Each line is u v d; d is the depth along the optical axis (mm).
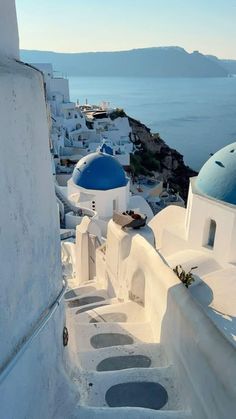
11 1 3811
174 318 6102
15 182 3439
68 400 4719
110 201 24609
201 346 4855
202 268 11922
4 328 3324
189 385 5230
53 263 4578
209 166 13094
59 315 4699
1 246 3230
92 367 6289
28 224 3746
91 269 15133
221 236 12258
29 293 3834
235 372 4117
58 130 48125
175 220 15469
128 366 6367
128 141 56938
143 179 52531
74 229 21625
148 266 8281
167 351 6465
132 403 5352
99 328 7824
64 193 27078
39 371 4039
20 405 3609
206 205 12484
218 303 9969
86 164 25062
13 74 3402
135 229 11312
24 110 3578
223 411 4168
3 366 3336
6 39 3768
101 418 4641
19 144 3490
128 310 8953
